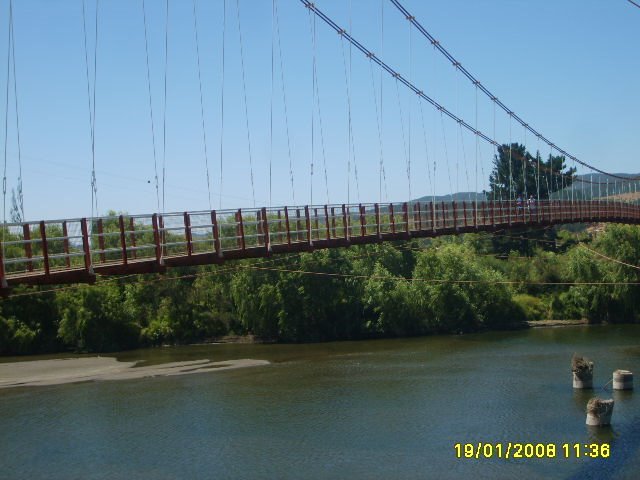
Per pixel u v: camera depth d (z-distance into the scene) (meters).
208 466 29.98
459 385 44.03
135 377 52.53
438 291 73.50
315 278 72.12
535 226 52.97
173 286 75.75
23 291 68.69
